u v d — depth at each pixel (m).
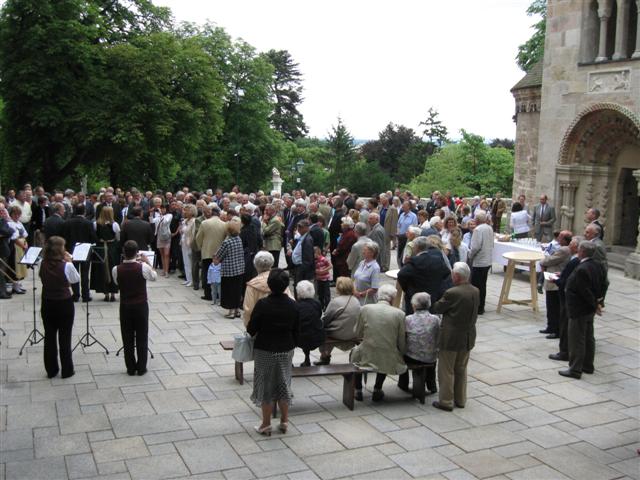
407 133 78.88
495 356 10.54
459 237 12.49
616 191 19.78
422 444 7.13
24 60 29.36
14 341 10.56
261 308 7.02
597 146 19.56
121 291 8.95
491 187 58.69
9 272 13.85
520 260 13.21
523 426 7.73
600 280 9.51
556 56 19.88
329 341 8.89
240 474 6.31
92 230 13.09
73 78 30.81
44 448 6.78
